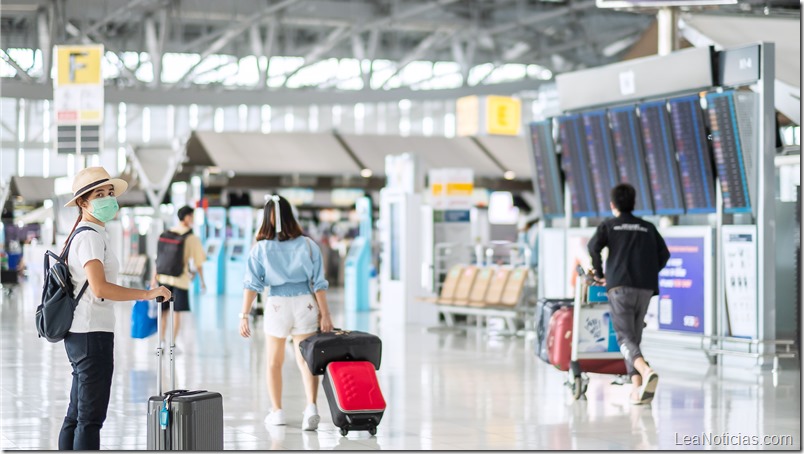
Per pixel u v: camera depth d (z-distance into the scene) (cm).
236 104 3631
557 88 1426
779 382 1080
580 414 873
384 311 1930
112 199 593
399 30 4706
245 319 798
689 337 1244
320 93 3744
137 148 3056
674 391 1015
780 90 1312
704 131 1221
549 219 1505
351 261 2259
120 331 1645
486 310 1645
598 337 977
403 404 923
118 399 945
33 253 4003
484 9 4553
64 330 579
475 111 3506
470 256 1888
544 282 1489
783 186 1282
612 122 1349
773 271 1174
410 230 1875
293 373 1145
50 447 723
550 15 4288
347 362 768
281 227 794
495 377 1112
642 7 1314
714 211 1230
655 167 1297
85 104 1798
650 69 1273
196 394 612
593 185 1395
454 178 1944
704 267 1227
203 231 2966
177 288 1254
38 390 1008
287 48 4816
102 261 585
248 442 740
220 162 3092
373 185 3306
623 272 920
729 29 1372
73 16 3947
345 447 722
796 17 1412
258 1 3888
